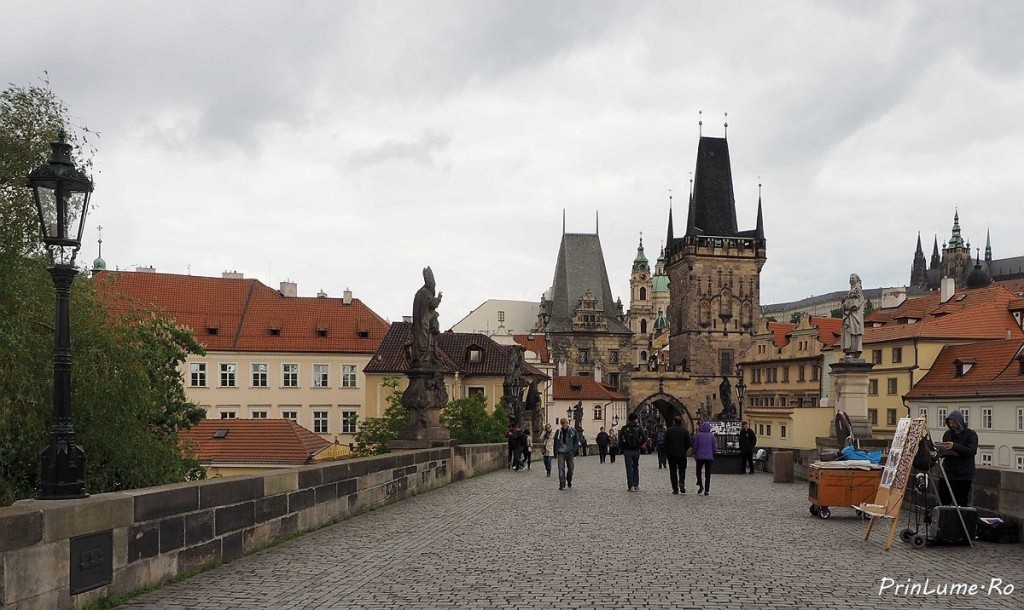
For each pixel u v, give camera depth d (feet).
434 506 71.92
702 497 83.56
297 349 319.47
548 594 36.27
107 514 34.47
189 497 40.47
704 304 494.59
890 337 283.79
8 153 86.99
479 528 57.36
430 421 98.89
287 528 51.44
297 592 36.73
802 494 87.71
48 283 86.22
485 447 123.13
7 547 29.22
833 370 118.93
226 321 323.37
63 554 31.91
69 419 35.55
